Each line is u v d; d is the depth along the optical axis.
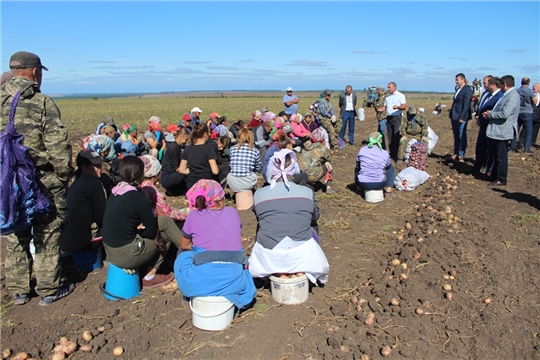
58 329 4.47
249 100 95.38
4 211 4.12
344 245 6.62
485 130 10.45
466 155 13.99
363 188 8.78
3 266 6.14
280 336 4.29
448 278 5.36
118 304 4.96
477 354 3.98
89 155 5.60
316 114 14.59
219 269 4.32
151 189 5.56
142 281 5.38
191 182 8.24
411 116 11.59
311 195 4.81
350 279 5.52
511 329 4.33
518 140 13.91
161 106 66.25
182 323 4.54
